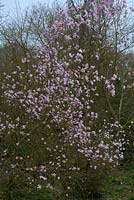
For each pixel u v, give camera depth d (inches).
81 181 411.8
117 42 643.5
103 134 459.2
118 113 656.4
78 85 454.6
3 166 383.2
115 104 681.6
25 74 463.5
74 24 539.8
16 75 469.4
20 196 403.5
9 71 532.4
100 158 412.2
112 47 668.1
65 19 535.5
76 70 467.2
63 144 409.1
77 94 448.5
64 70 456.1
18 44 750.5
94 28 622.8
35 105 410.6
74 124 419.2
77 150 406.6
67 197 406.6
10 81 458.3
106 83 499.8
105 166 425.4
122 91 657.6
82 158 407.2
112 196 452.4
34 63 495.2
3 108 427.5
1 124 397.1
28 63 500.4
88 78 474.3
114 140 509.7
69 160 403.5
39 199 400.2
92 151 410.3
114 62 658.8
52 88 430.9
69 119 417.4
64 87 438.0
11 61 584.4
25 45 730.2
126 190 480.4
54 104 418.9
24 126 385.1
